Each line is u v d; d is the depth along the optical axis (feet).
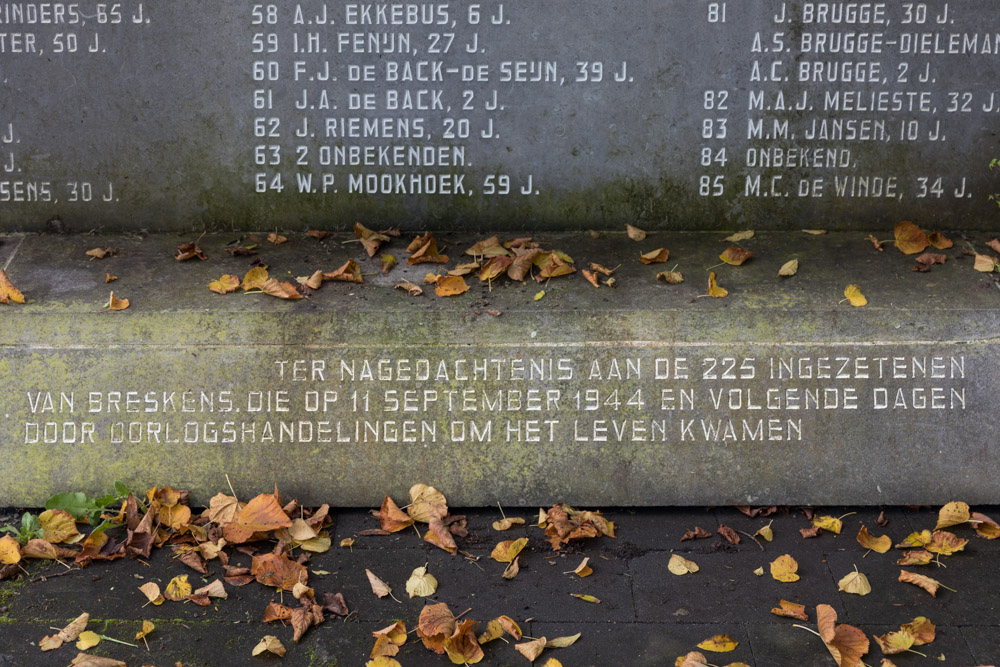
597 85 14.05
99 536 11.14
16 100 13.92
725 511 12.17
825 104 14.15
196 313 12.08
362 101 14.06
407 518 11.71
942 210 14.52
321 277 12.76
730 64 13.99
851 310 12.19
